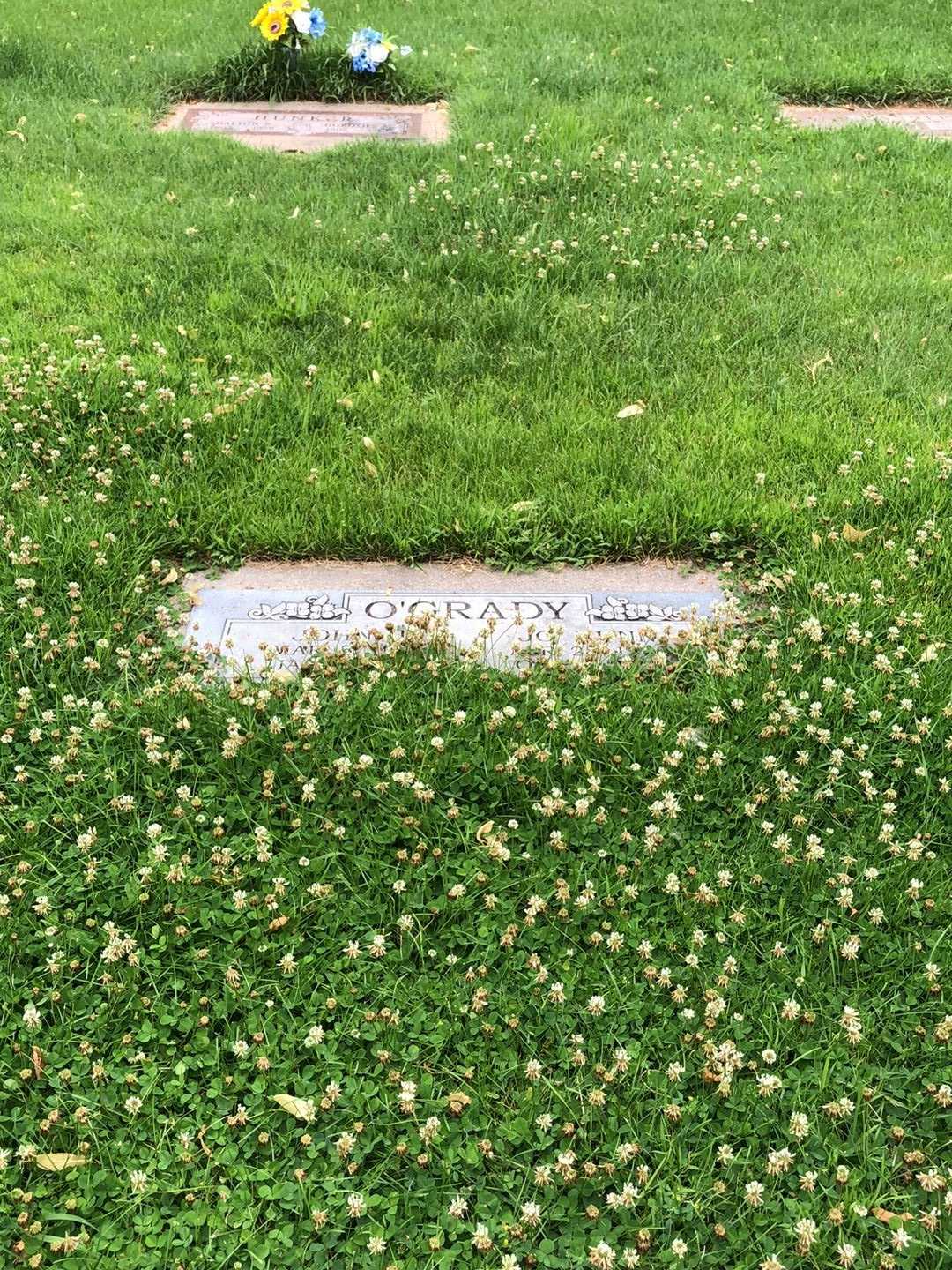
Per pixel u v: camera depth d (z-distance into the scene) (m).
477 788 1.68
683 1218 1.19
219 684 1.82
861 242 3.48
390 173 3.79
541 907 1.47
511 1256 1.12
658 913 1.51
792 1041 1.35
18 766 1.66
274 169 3.91
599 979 1.42
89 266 3.19
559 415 2.54
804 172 3.98
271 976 1.42
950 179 3.99
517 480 2.32
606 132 4.19
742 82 4.82
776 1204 1.20
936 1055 1.35
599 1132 1.27
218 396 2.54
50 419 2.42
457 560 2.19
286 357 2.74
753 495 2.28
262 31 4.74
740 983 1.42
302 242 3.36
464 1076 1.32
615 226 3.44
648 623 2.02
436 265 3.18
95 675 1.84
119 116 4.43
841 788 1.68
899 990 1.42
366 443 2.40
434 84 4.85
